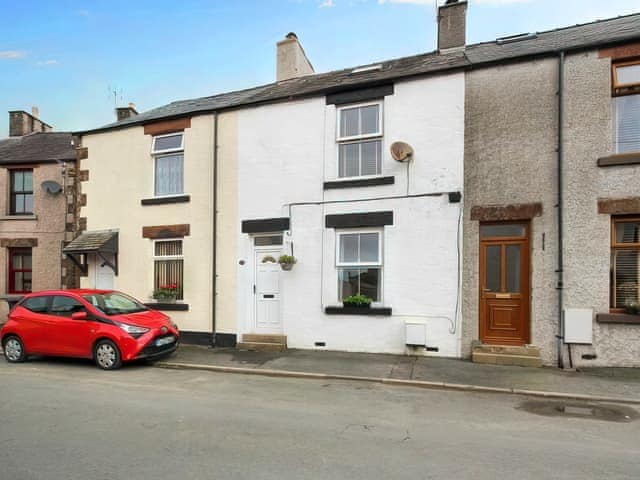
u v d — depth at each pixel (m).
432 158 8.41
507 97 8.05
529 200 7.83
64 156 13.78
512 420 4.98
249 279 9.76
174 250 10.73
